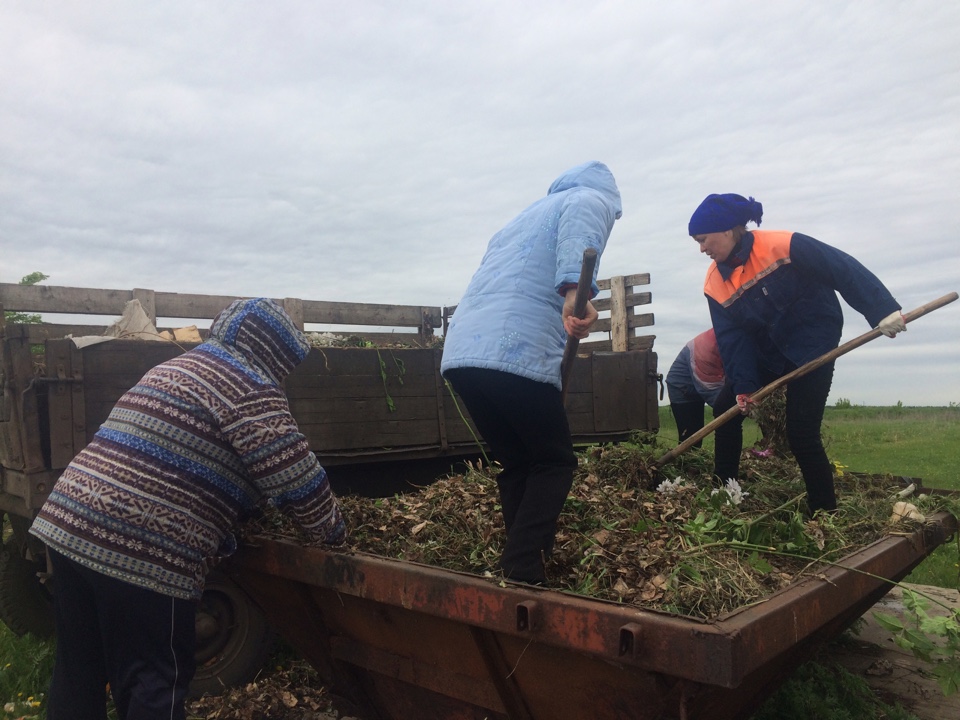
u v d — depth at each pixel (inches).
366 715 113.3
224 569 118.3
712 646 62.2
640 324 305.0
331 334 207.8
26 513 134.6
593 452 166.1
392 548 110.6
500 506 122.3
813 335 138.9
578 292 86.4
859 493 157.3
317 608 110.0
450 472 193.2
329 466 168.4
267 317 105.3
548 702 84.1
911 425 718.5
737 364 146.7
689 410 201.6
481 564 101.9
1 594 173.0
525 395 93.6
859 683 128.9
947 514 136.6
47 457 128.3
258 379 98.4
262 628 140.9
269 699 137.2
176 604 94.1
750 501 145.5
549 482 94.3
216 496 96.3
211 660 138.1
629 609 69.4
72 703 97.3
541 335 94.4
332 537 102.3
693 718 72.4
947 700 132.6
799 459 138.6
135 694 92.0
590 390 208.1
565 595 75.5
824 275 133.9
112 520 90.3
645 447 168.7
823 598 82.4
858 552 102.7
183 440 93.7
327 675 115.8
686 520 116.6
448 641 91.8
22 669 158.9
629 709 75.4
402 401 175.3
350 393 166.6
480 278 101.7
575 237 92.4
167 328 243.0
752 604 73.2
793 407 139.2
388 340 287.7
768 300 140.1
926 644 106.6
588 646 70.7
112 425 96.4
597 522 114.4
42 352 148.0
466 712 96.7
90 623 97.7
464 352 95.8
